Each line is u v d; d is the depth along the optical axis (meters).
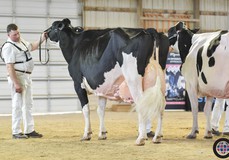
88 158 6.54
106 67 7.93
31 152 7.17
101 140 8.47
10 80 8.91
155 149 7.24
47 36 9.27
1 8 18.42
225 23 21.36
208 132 8.61
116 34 7.75
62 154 6.93
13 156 6.84
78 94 8.59
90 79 8.27
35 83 18.58
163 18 20.52
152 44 7.59
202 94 8.62
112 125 11.76
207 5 21.16
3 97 18.19
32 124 9.18
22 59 8.95
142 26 20.30
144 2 20.45
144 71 7.54
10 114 18.03
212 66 8.05
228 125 9.18
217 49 8.00
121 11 20.17
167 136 9.09
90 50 8.27
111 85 8.00
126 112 17.56
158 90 7.31
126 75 7.63
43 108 18.69
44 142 8.29
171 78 17.95
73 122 13.12
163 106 7.57
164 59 8.04
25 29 18.67
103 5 19.94
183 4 20.94
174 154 6.77
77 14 19.34
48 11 18.94
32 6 18.75
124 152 6.99
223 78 7.92
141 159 6.39
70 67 8.72
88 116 8.54
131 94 7.61
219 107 9.14
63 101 18.95
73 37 8.78
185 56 9.04
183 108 18.09
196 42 8.71
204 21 21.12
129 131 10.19
